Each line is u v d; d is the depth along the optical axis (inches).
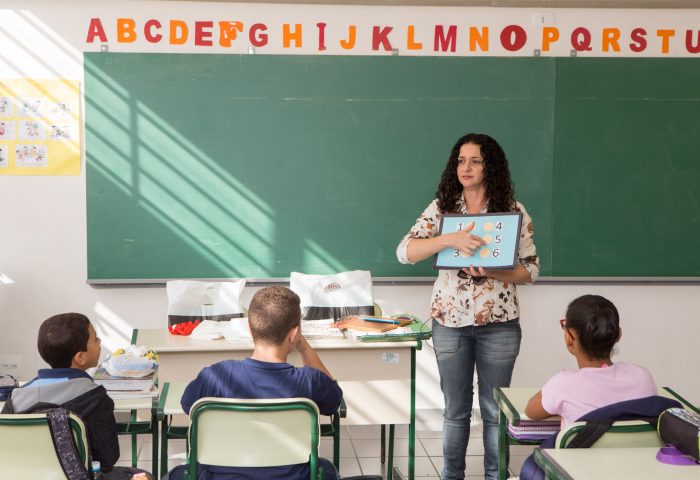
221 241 171.3
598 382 87.0
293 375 86.2
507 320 123.3
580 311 89.7
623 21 174.9
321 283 142.5
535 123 174.4
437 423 176.7
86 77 166.1
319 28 170.4
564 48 174.4
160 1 167.2
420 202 174.1
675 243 178.2
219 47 169.0
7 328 168.7
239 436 83.7
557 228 176.4
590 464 71.1
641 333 180.5
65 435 80.3
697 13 175.5
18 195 167.6
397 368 125.4
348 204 173.3
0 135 166.1
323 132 171.6
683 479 67.2
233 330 122.7
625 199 176.9
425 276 175.5
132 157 168.6
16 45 165.3
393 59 171.5
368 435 167.9
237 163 170.6
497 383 124.5
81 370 89.4
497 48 173.3
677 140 176.4
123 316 171.3
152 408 98.5
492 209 123.3
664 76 175.5
